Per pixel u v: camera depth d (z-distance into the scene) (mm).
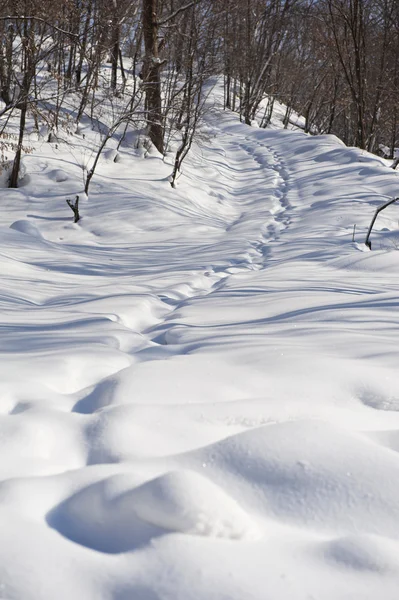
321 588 1240
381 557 1326
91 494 1522
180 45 18641
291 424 1898
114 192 14031
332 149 22828
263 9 32281
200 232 12211
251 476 1692
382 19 28094
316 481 1642
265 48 34312
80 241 10930
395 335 3576
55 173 14398
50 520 1490
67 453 1923
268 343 3234
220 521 1393
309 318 4242
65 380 2691
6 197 13109
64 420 2098
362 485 1617
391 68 28109
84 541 1409
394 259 7531
